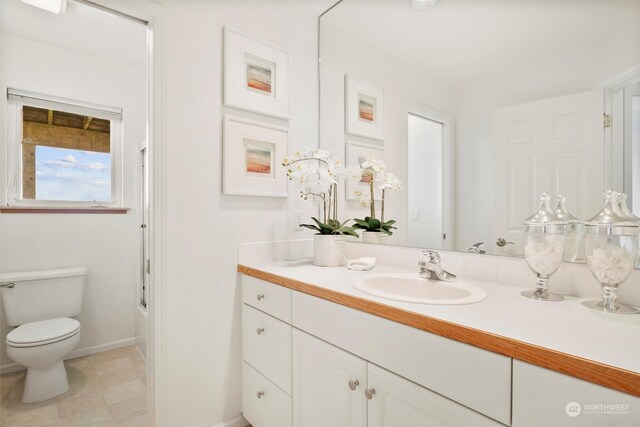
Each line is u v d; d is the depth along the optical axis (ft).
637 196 2.98
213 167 4.95
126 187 8.82
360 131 5.68
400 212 5.12
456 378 2.39
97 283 8.32
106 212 8.43
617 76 3.09
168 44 4.54
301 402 3.91
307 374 3.81
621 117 3.06
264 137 5.49
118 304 8.66
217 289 4.99
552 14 3.52
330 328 3.49
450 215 4.45
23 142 7.51
